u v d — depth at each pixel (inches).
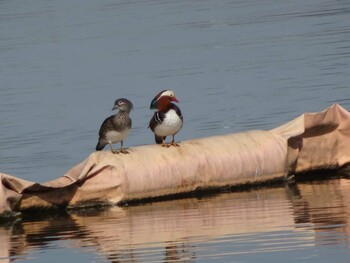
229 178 666.8
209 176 661.3
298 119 695.7
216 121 864.3
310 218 583.8
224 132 826.2
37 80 1114.7
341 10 1418.6
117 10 1563.7
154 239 560.7
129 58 1196.5
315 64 1077.8
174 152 659.4
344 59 1088.2
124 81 1069.8
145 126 860.6
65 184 641.0
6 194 624.1
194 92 989.2
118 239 566.6
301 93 946.7
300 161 697.0
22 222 625.0
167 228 583.5
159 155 655.8
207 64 1123.9
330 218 580.1
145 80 1065.5
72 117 925.8
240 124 849.5
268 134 689.0
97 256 534.9
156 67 1130.7
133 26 1408.7
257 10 1482.5
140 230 582.9
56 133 866.8
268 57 1138.7
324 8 1450.5
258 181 676.7
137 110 926.4
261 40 1248.2
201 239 553.6
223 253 522.6
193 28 1369.3
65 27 1439.5
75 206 644.1
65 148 810.8
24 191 632.4
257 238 547.2
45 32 1411.2
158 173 649.6
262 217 594.9
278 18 1396.4
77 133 861.2
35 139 850.1
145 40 1302.9
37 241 576.1
